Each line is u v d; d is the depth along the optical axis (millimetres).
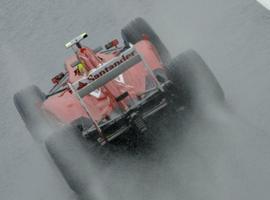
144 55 32156
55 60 45094
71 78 33000
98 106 30609
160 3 45562
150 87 30344
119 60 28625
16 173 36250
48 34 47688
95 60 32406
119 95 29609
